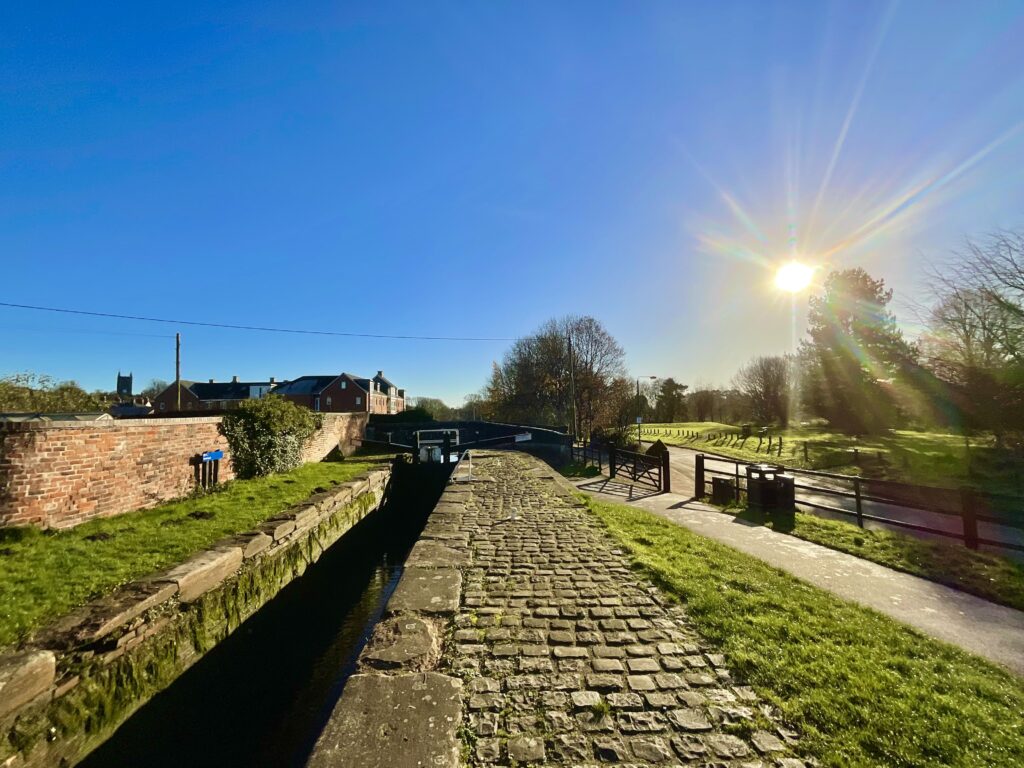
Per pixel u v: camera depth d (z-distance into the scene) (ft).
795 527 24.58
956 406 53.01
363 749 7.30
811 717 8.23
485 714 8.34
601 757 7.29
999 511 29.32
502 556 17.93
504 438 82.69
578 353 133.69
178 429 27.61
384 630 11.50
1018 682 9.81
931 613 14.02
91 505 21.61
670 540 20.29
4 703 9.54
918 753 7.29
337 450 64.54
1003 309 45.32
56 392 49.98
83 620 12.17
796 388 118.62
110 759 12.00
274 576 21.35
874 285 91.35
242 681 18.28
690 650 10.69
